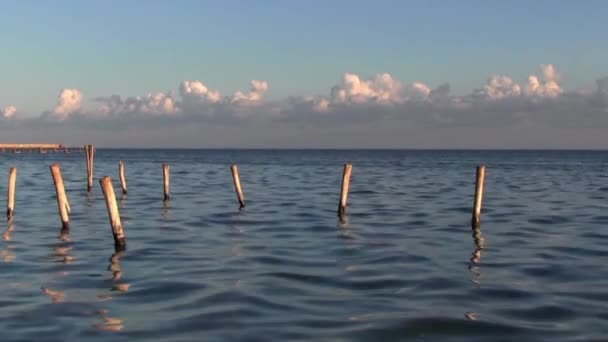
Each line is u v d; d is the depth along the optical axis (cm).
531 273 1541
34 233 2217
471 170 8269
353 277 1484
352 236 2172
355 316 1144
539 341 1009
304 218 2692
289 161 12606
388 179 5969
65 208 2248
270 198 3678
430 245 1977
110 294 1313
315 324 1092
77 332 1044
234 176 3128
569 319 1132
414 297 1292
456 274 1524
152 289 1355
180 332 1045
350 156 19488
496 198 3738
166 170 3500
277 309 1188
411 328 1073
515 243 2025
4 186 4509
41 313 1160
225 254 1808
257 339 1008
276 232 2270
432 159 15438
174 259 1728
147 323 1096
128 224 2484
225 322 1101
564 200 3600
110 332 1045
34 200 3447
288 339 1009
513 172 7662
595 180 5838
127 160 12075
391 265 1641
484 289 1364
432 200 3584
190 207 3139
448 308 1204
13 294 1311
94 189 4294
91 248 1908
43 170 7044
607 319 1131
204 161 12000
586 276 1506
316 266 1623
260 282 1427
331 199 3622
